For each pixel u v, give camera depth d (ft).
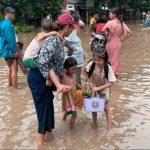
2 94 16.92
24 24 60.59
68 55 14.65
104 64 12.51
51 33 11.28
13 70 17.72
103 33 19.15
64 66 12.23
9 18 17.39
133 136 11.91
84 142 11.61
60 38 11.21
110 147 11.21
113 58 19.08
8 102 15.69
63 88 10.71
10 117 13.88
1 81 19.48
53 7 65.98
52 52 10.86
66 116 13.44
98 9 79.20
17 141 11.78
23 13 62.44
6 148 11.30
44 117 11.37
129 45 33.14
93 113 12.87
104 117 13.64
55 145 11.44
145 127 12.61
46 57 10.84
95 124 12.99
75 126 12.90
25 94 16.84
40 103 11.34
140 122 13.08
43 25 11.53
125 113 13.99
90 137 11.95
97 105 12.18
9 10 17.28
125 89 17.29
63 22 11.87
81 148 11.22
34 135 12.22
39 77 11.21
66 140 11.78
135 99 15.70
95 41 18.67
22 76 20.59
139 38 39.52
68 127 12.80
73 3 77.25
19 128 12.82
